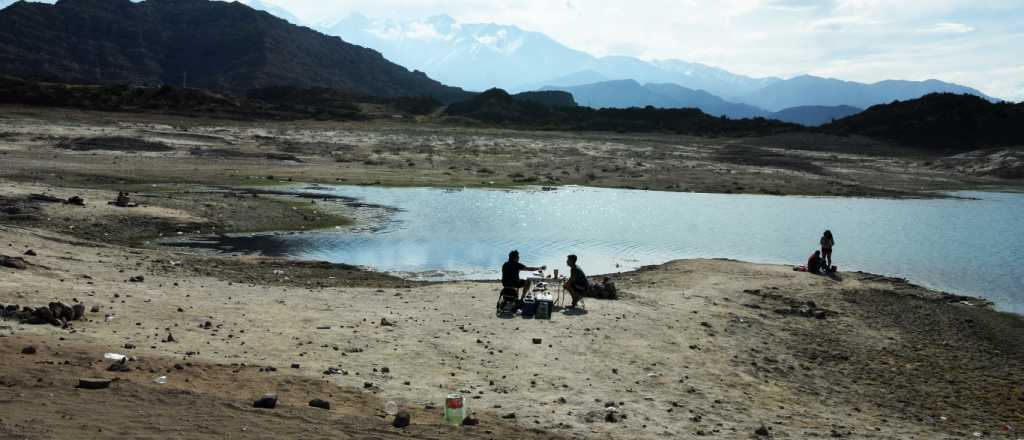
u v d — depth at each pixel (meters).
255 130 107.31
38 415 9.12
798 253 38.00
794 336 20.36
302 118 142.62
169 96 133.25
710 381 15.26
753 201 62.25
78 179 50.06
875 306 25.00
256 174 61.91
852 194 70.56
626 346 17.22
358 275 27.14
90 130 81.06
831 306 24.47
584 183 69.44
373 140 102.12
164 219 36.19
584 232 41.81
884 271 33.66
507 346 16.39
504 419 11.45
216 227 36.56
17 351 12.14
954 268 34.50
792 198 66.06
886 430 13.15
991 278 32.19
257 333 15.95
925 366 18.64
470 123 166.25
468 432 10.41
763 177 79.19
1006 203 66.50
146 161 64.81
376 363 14.37
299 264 28.02
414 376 13.71
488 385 13.50
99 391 10.48
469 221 43.97
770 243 40.81
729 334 19.59
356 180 62.16
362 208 47.09
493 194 58.56
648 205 56.22
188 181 54.69
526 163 83.19
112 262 23.55
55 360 11.94
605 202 56.94
